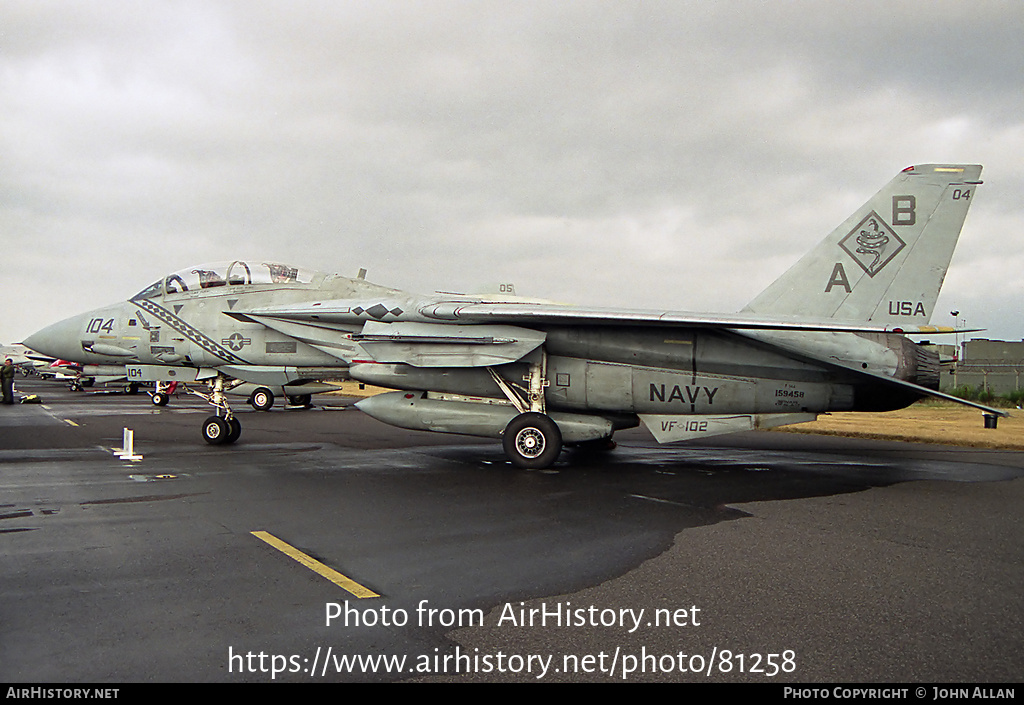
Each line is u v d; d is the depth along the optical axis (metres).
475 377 11.70
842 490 8.86
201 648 3.77
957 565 5.42
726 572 5.22
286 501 7.93
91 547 5.81
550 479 9.69
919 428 17.42
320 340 12.38
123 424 18.47
